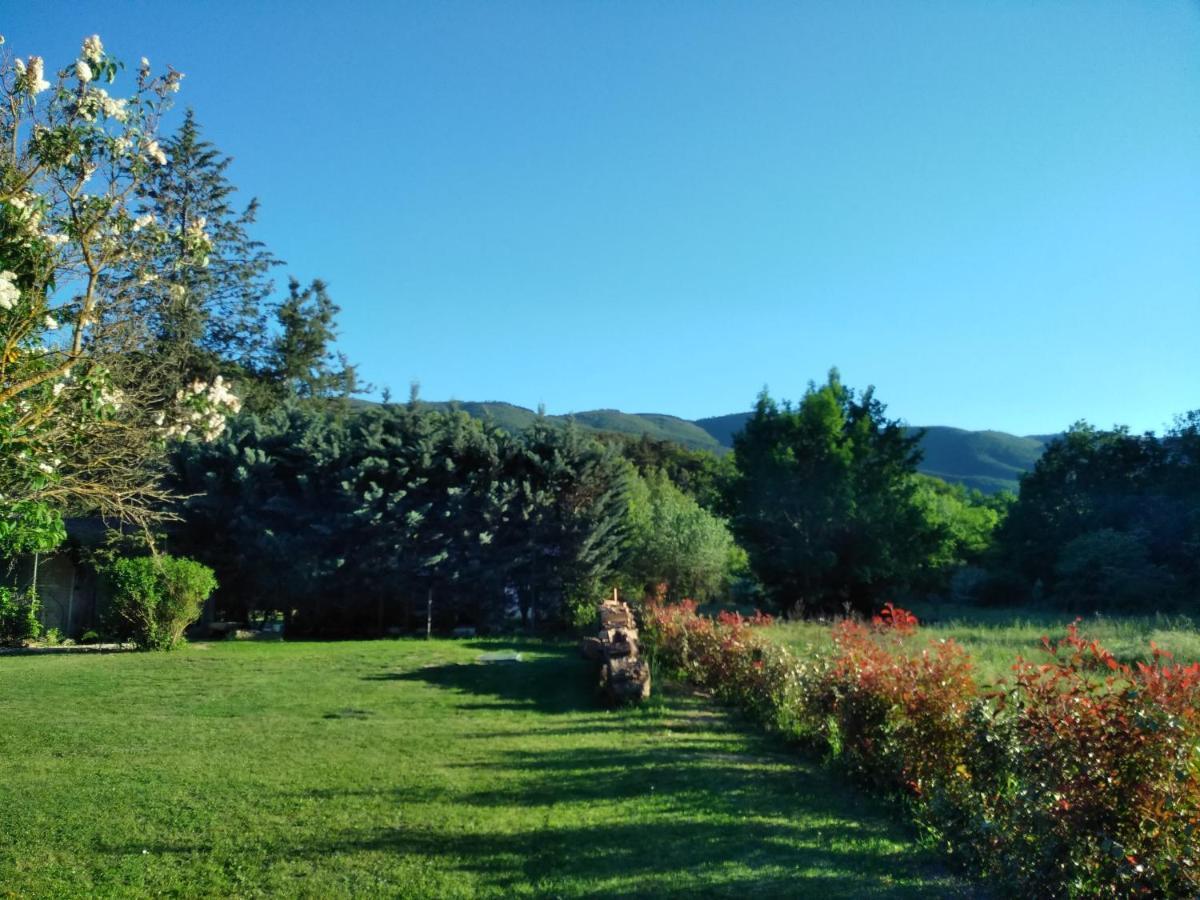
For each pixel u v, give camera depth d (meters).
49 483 5.16
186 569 17.81
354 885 4.85
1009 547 32.50
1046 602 28.03
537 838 5.63
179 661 15.49
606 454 24.70
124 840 5.60
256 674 13.79
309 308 38.56
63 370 4.82
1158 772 3.88
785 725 9.26
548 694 12.42
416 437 23.47
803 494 28.11
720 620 14.09
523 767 7.69
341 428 23.61
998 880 4.58
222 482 22.00
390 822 5.98
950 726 5.77
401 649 18.00
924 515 28.91
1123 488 29.66
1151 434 30.73
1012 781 4.89
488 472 23.45
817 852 5.33
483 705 11.41
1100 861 3.97
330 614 23.23
